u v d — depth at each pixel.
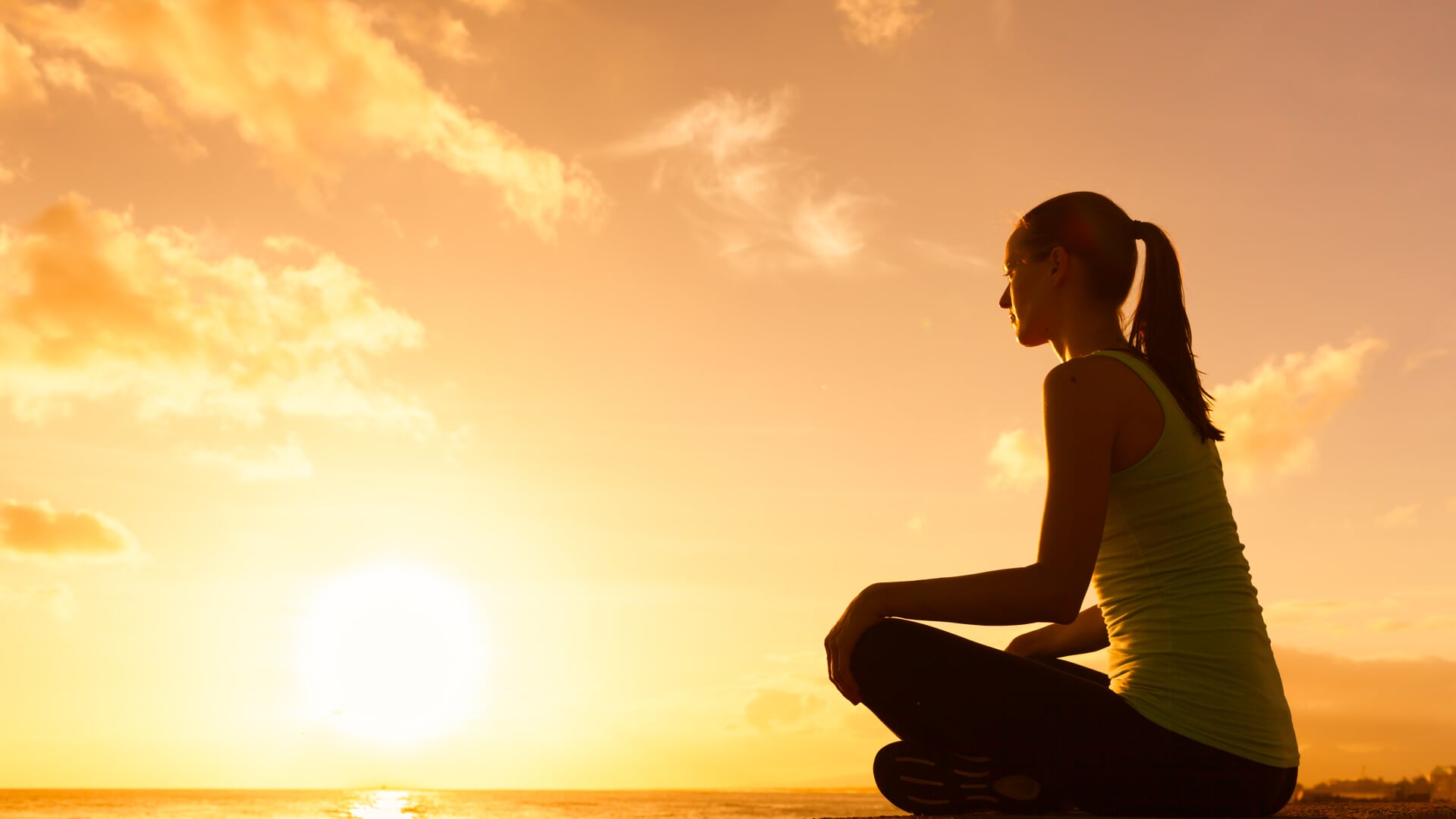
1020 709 1.57
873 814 1.79
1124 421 1.58
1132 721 1.54
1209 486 1.61
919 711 1.65
